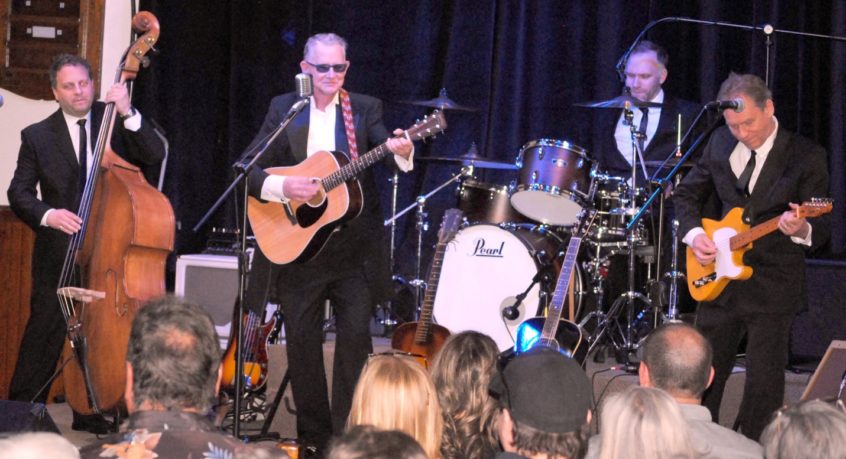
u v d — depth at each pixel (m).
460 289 6.75
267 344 6.54
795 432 2.48
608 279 7.43
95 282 5.63
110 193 5.67
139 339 2.70
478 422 3.55
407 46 8.38
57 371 5.73
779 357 5.08
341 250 5.27
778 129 5.11
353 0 8.40
